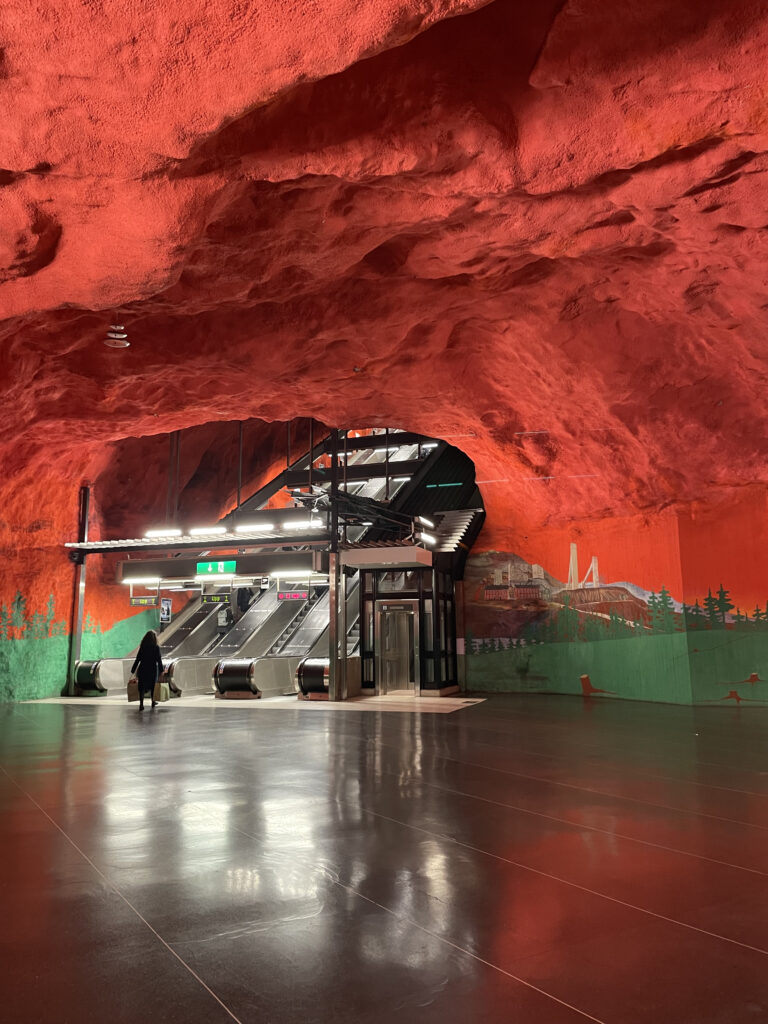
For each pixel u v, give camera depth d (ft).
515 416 43.91
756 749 27.30
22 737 32.89
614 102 17.35
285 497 82.02
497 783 21.56
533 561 55.67
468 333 36.70
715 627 42.63
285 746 29.35
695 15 15.67
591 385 37.40
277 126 17.06
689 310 29.99
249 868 13.88
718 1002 8.91
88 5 12.19
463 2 12.48
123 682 58.29
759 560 40.83
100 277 21.08
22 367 32.99
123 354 34.04
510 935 10.82
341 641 53.06
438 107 17.42
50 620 55.31
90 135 15.07
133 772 23.88
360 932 10.93
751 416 36.11
